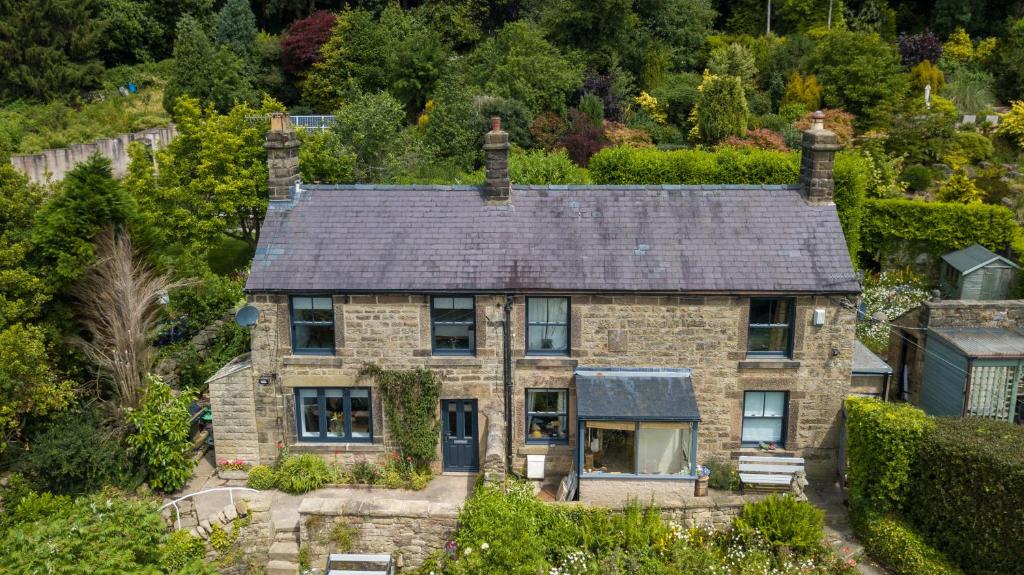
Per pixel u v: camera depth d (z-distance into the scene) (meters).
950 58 50.44
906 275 32.59
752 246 20.59
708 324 20.09
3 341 19.31
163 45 60.53
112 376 21.89
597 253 20.59
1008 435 17.17
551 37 49.00
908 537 17.42
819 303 19.91
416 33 50.62
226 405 20.88
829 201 21.48
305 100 54.34
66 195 21.31
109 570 13.32
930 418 18.25
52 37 52.69
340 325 20.33
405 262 20.44
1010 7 53.69
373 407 20.77
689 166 32.22
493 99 41.50
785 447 20.84
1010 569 15.73
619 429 19.44
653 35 50.66
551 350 20.70
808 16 54.19
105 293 21.58
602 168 32.97
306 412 21.22
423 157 36.25
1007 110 45.47
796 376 20.36
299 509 17.89
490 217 21.53
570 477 20.00
